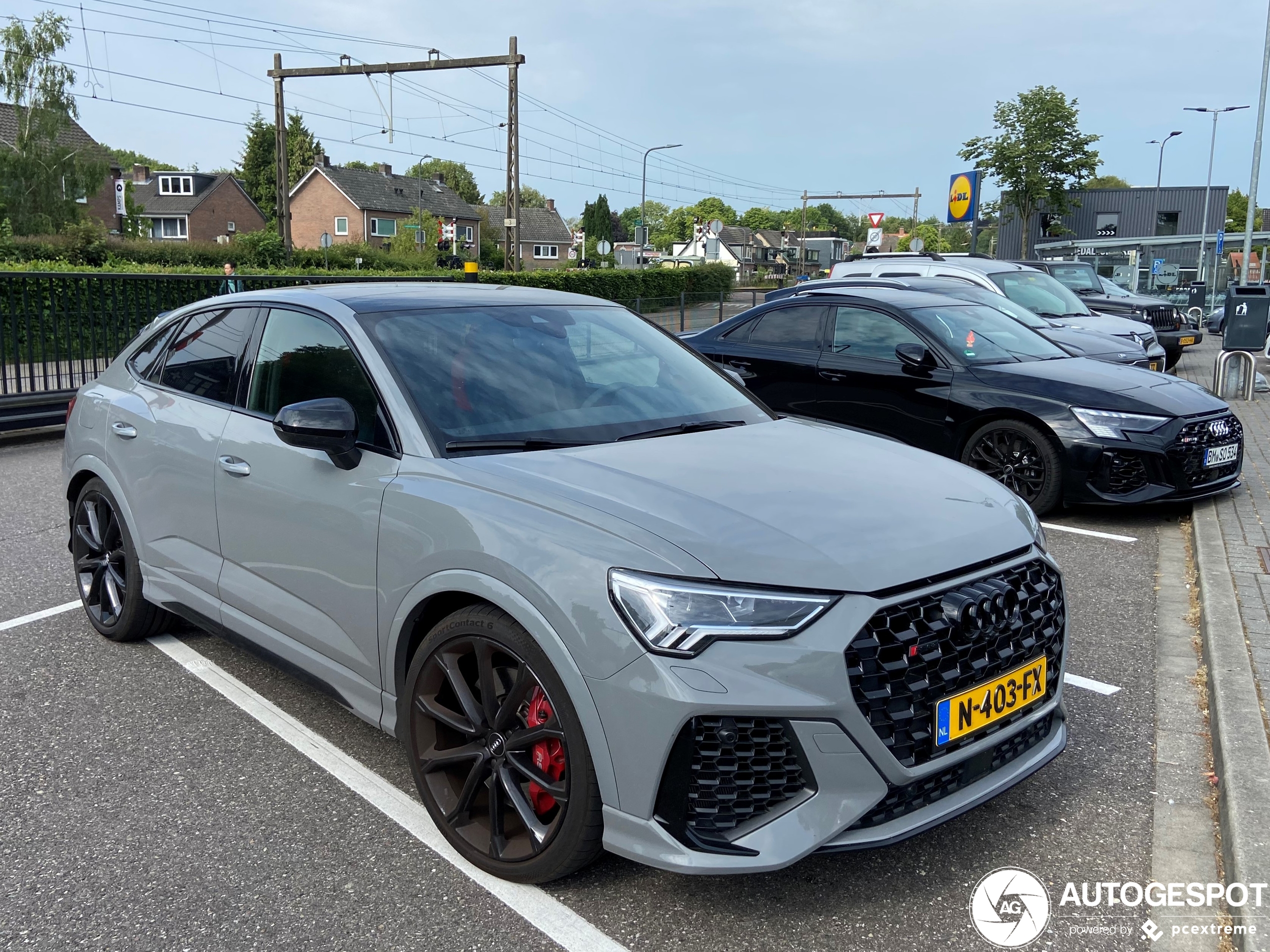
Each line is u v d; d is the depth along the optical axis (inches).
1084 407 260.1
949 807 97.9
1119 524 268.7
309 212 3201.3
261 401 142.1
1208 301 1069.8
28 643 180.2
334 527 122.0
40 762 136.5
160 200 3070.9
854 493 109.6
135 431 163.0
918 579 95.7
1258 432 384.5
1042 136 1921.8
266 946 98.4
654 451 120.9
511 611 99.0
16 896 107.0
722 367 165.6
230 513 141.3
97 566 180.2
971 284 454.9
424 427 119.2
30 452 378.0
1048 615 108.9
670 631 89.9
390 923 101.7
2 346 389.1
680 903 104.6
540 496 104.8
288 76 1203.2
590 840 97.8
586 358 144.1
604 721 92.7
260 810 124.0
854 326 306.5
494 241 3683.6
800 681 89.1
